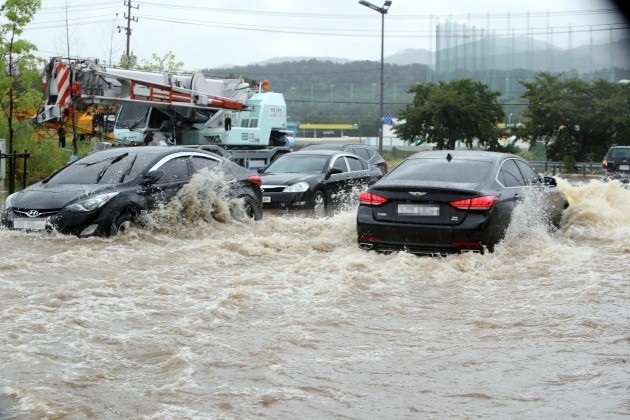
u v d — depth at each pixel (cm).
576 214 1625
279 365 686
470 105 7131
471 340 780
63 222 1377
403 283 1068
